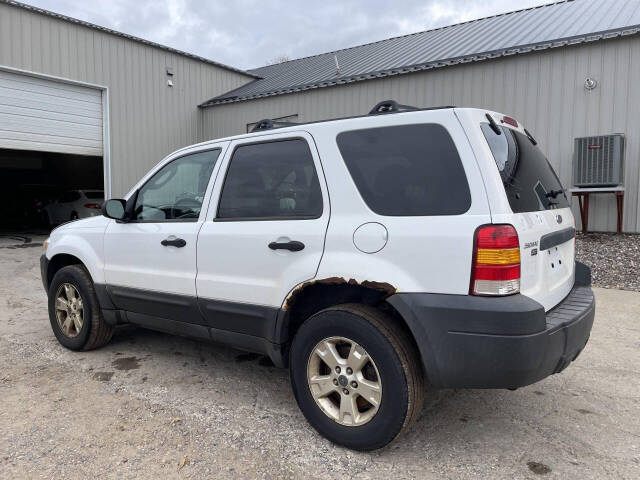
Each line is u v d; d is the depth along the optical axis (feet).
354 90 42.24
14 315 19.12
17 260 32.89
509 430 10.02
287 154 10.30
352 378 8.93
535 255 8.49
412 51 46.39
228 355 14.47
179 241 11.65
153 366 13.52
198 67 52.21
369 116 9.37
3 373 12.95
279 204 10.26
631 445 9.39
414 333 8.22
